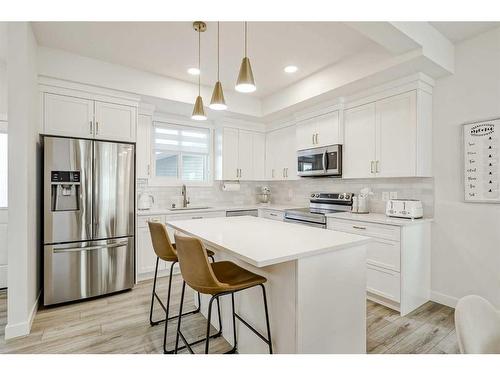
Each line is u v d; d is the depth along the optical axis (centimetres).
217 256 229
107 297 290
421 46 222
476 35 244
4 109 313
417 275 260
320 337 150
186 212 366
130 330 221
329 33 243
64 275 267
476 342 95
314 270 147
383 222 258
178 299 285
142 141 369
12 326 208
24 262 212
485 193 238
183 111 404
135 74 315
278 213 397
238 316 186
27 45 213
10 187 207
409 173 265
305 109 379
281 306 153
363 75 271
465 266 253
